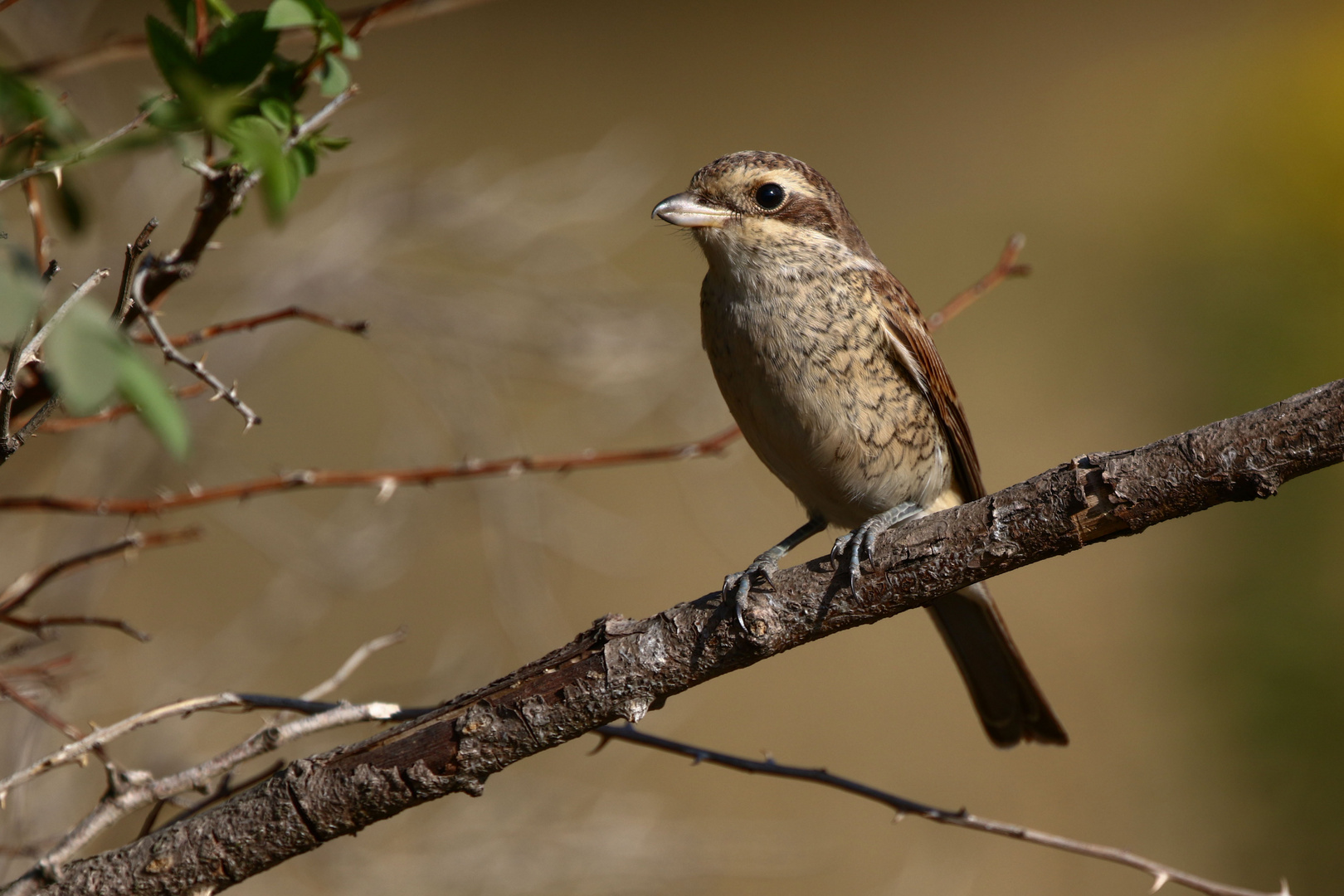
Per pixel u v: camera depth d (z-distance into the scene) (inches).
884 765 553.6
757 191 275.7
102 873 169.8
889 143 931.3
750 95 973.8
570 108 911.7
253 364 372.5
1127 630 612.1
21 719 280.2
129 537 221.9
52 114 168.9
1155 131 884.0
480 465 249.3
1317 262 680.4
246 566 542.0
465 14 995.3
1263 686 531.8
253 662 368.2
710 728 573.9
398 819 354.3
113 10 510.3
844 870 495.2
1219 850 500.1
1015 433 690.8
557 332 387.9
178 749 322.3
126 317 182.7
